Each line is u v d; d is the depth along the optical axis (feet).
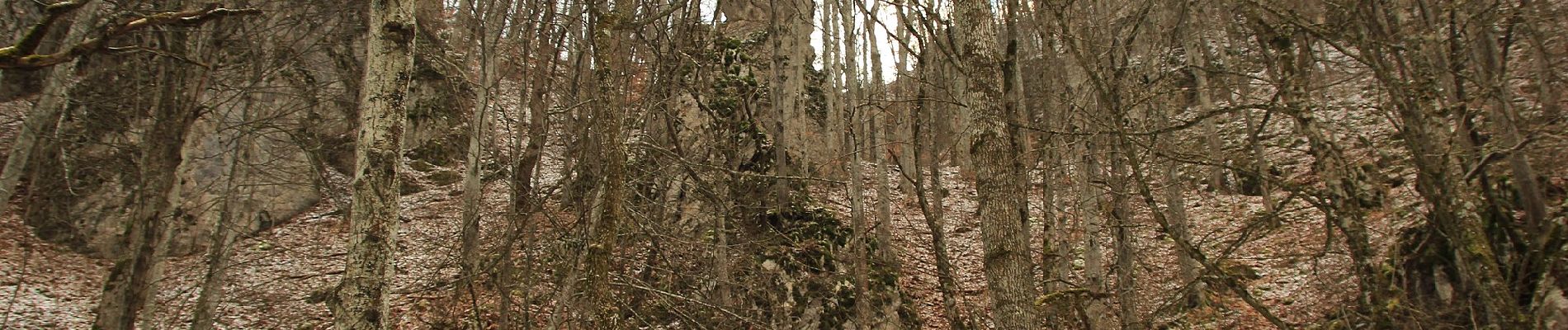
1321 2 28.30
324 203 57.57
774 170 37.17
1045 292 32.86
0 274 44.34
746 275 34.99
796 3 37.40
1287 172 51.96
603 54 23.50
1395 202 35.63
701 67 33.76
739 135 37.99
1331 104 49.19
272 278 46.55
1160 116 33.73
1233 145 52.85
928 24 25.00
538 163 33.68
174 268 42.86
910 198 64.03
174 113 33.45
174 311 40.68
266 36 36.29
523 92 35.96
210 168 43.16
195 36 33.04
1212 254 47.34
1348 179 27.35
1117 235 33.06
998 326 21.36
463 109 49.06
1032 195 53.78
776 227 36.19
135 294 31.53
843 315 33.86
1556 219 23.41
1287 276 43.16
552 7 31.22
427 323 36.88
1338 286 35.32
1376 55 26.96
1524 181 24.43
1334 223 30.53
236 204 40.16
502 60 45.80
